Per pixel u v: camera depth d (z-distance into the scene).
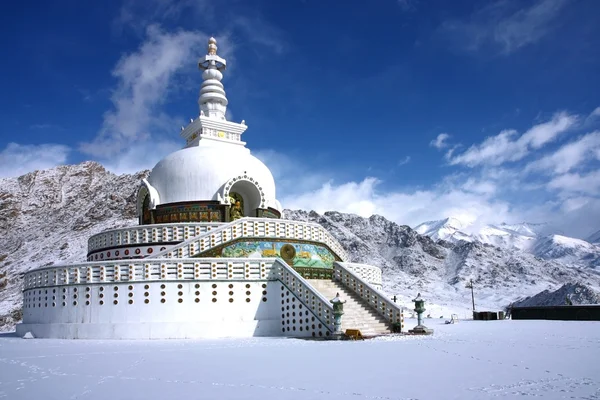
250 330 33.12
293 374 16.16
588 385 13.85
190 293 33.22
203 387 14.27
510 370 16.48
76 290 34.41
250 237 37.88
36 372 17.78
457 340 27.62
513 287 182.00
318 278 38.78
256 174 46.34
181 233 40.75
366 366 17.72
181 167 44.81
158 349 24.89
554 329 36.28
